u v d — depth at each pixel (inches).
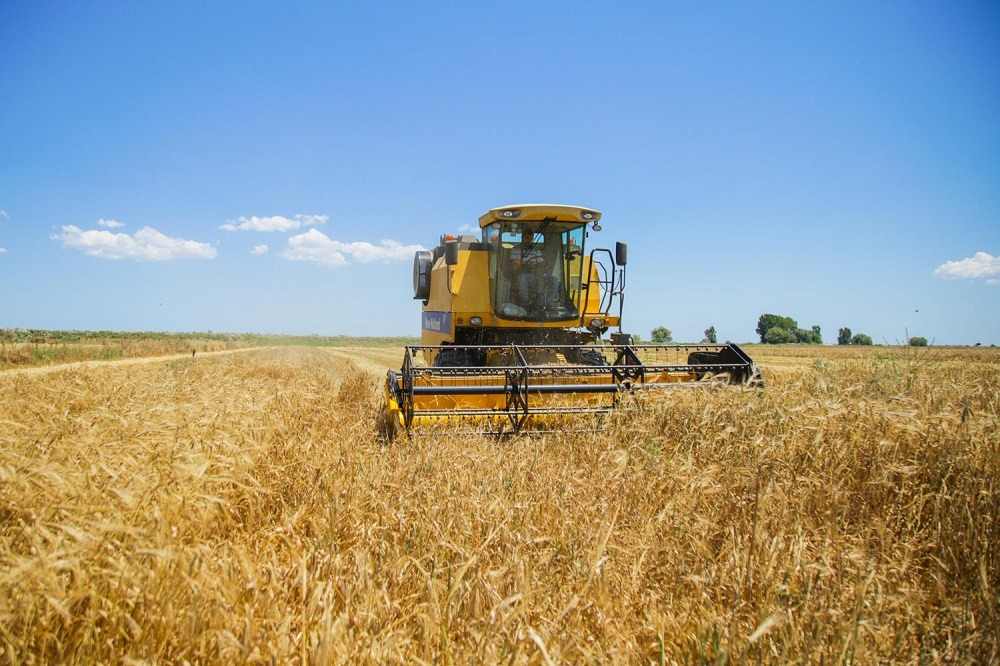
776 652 113.4
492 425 317.4
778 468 207.6
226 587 113.1
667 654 117.1
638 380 344.2
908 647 124.5
